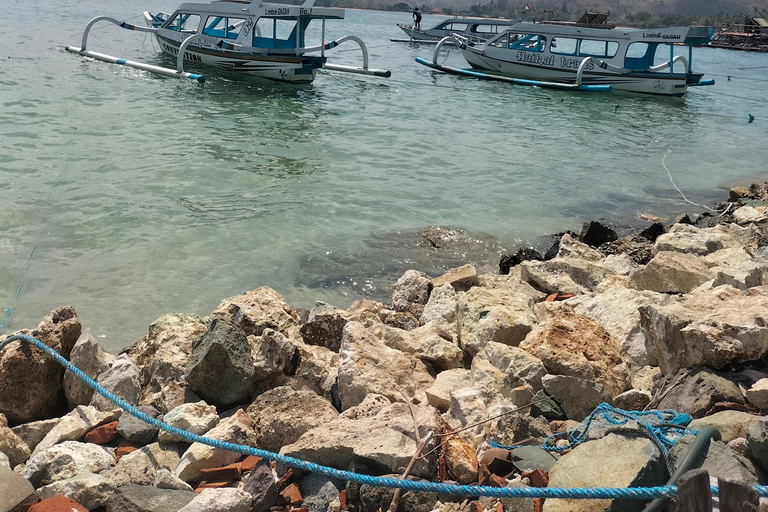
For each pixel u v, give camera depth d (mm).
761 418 3934
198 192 11930
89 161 13195
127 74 24453
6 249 8883
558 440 4574
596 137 19531
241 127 17641
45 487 4059
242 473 4426
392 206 12047
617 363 5781
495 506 3891
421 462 4188
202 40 27188
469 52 32844
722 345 4887
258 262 9258
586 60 28969
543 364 5504
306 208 11570
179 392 5496
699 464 3484
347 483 4117
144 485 4148
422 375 5688
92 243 9367
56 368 5625
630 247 10391
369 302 7309
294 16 25438
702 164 17125
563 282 8406
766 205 12617
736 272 7145
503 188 13680
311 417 4902
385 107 22109
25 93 19375
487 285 8234
